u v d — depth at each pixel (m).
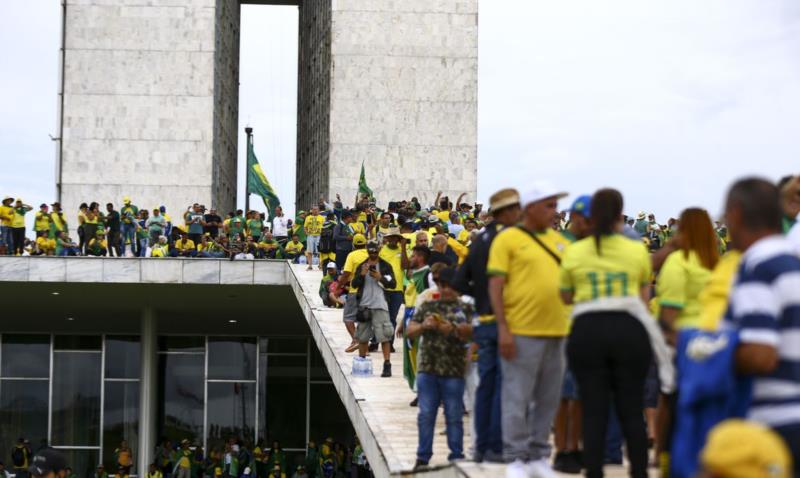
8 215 37.31
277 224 39.75
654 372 11.55
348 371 19.52
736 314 5.64
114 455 41.84
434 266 13.91
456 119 61.16
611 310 8.21
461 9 61.62
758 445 4.34
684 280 9.26
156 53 59.47
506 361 9.53
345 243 28.28
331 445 42.22
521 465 9.06
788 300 5.51
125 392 45.34
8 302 40.47
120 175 58.88
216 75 60.84
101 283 37.09
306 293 29.23
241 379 46.09
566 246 9.54
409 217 30.23
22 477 41.31
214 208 60.16
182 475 41.16
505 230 9.54
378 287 19.33
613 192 8.41
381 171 60.69
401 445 13.86
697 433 5.86
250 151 47.22
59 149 58.91
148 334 41.53
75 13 59.44
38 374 45.25
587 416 8.17
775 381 5.58
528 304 9.38
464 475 9.68
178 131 59.22
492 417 10.29
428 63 61.28
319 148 66.06
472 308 12.00
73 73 59.16
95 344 45.59
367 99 60.88
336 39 60.94
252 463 41.50
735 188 5.79
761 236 5.72
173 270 37.19
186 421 45.62
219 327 45.25
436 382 11.96
